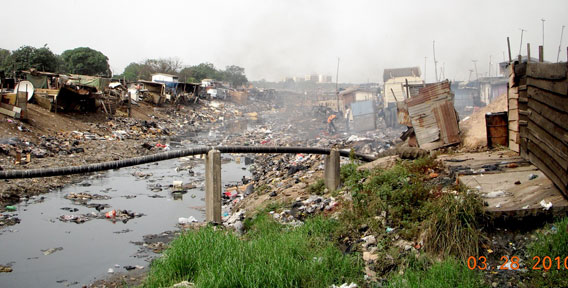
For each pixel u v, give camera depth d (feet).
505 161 29.09
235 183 53.62
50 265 27.14
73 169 28.40
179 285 19.97
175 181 52.60
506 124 35.91
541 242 18.48
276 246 22.68
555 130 19.49
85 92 96.07
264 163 67.05
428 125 42.39
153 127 112.47
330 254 21.76
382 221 24.66
